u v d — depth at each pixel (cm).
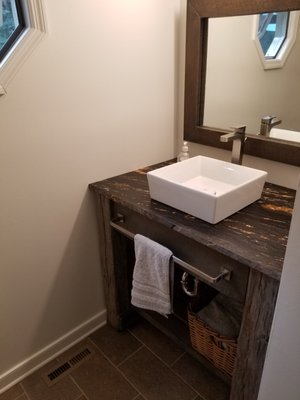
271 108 133
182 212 119
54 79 120
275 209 122
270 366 83
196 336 136
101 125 141
